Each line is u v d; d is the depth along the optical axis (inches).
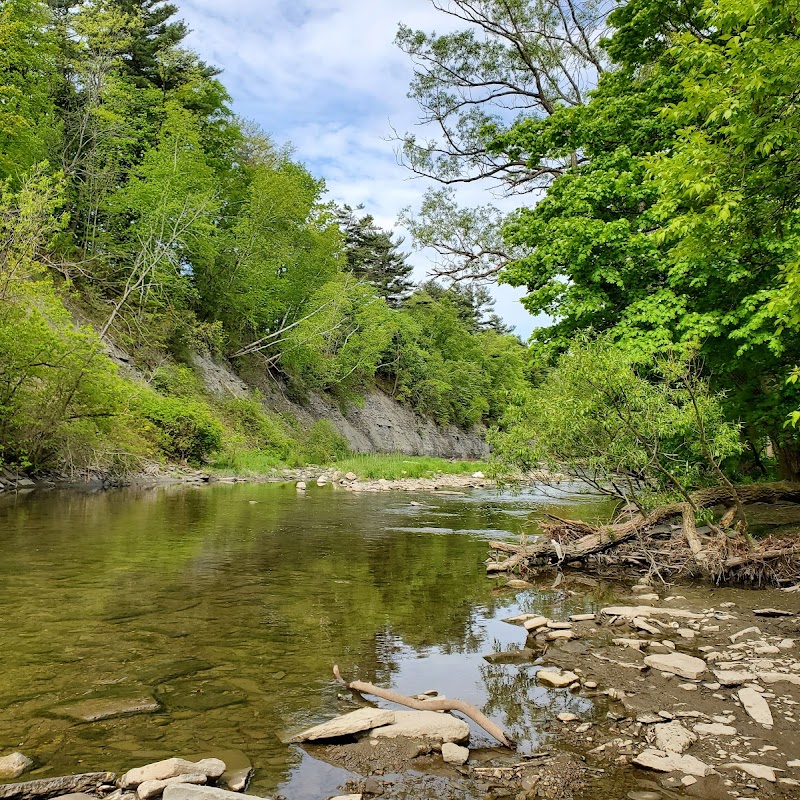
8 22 926.4
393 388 2320.4
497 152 721.6
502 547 363.3
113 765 113.5
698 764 119.1
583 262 500.7
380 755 122.4
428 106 911.7
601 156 559.8
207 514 488.1
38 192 619.2
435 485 952.3
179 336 1263.5
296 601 241.3
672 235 286.4
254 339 1584.6
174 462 908.0
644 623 219.1
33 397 608.7
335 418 1793.8
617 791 110.7
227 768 114.2
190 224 1176.2
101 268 1165.1
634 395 337.1
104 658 170.6
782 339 377.4
